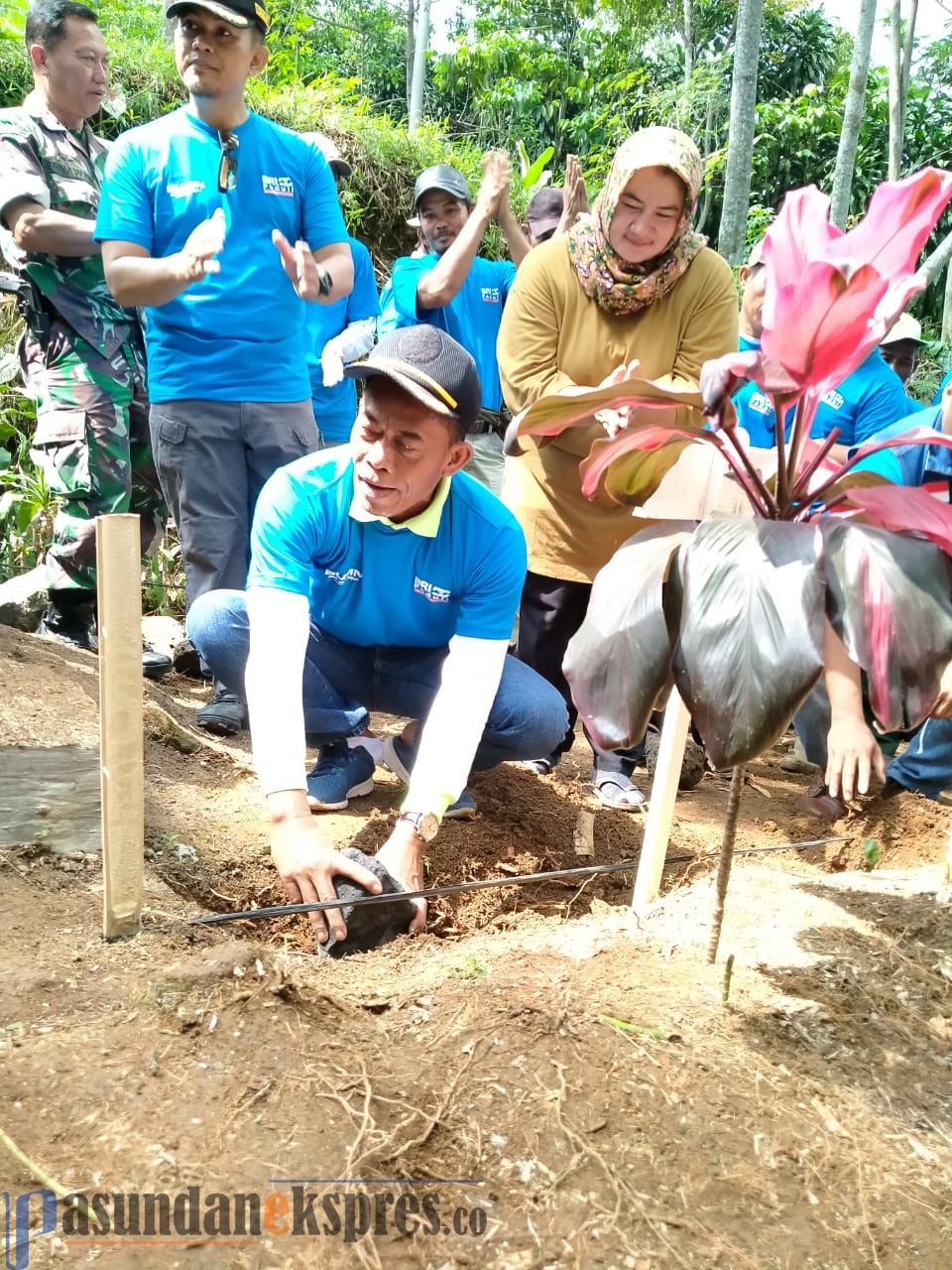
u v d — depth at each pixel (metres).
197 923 2.01
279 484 2.32
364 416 2.10
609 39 13.57
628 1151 1.46
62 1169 1.34
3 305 5.31
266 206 3.25
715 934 1.92
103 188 3.16
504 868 2.73
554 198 4.19
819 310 1.32
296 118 7.41
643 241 2.82
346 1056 1.59
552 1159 1.43
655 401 1.56
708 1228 1.36
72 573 3.61
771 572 1.41
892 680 1.33
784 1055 1.72
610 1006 1.77
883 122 13.02
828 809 3.29
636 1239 1.33
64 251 3.36
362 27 16.58
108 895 1.88
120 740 1.84
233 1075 1.52
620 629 1.53
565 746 3.62
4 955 1.81
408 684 2.80
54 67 3.50
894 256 1.41
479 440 4.50
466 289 4.30
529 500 3.24
